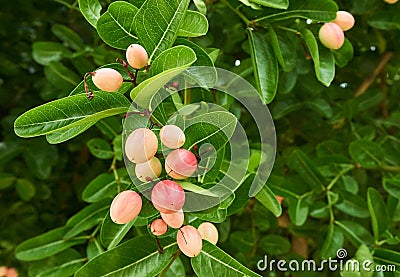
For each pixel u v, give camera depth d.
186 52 0.36
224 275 0.42
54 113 0.37
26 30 0.86
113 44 0.42
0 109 0.88
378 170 0.71
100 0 0.69
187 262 0.68
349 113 0.75
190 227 0.40
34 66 0.87
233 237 0.74
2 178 0.82
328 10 0.53
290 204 0.64
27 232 0.88
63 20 0.84
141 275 0.43
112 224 0.46
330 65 0.54
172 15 0.39
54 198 0.90
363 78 0.83
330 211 0.65
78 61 0.69
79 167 0.90
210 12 0.71
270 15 0.53
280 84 0.68
